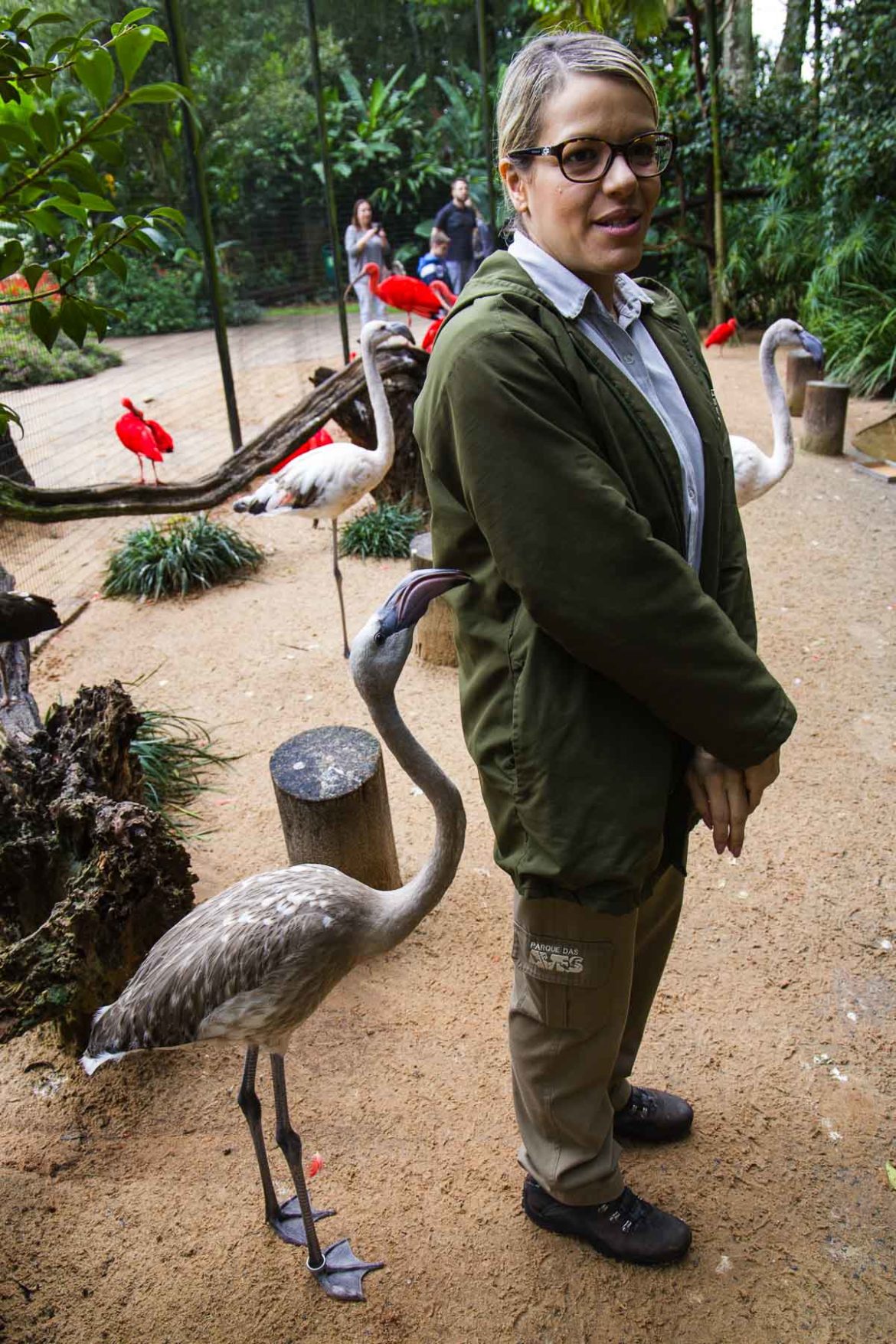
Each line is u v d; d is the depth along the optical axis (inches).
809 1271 84.0
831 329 383.2
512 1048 78.5
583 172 59.4
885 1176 92.2
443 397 60.6
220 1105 104.1
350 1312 82.8
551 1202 86.0
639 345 68.0
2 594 111.6
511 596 64.6
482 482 58.4
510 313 59.4
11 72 87.0
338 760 126.2
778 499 273.0
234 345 378.6
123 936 103.1
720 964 118.6
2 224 145.3
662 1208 89.5
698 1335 79.7
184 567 237.9
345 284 475.2
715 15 485.7
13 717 129.3
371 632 70.8
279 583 243.4
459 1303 83.1
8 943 111.1
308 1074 106.6
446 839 79.1
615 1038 74.9
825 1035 108.1
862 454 306.3
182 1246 89.1
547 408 58.2
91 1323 82.7
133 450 274.1
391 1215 90.8
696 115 472.7
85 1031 106.7
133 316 421.4
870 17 370.3
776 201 457.1
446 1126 99.7
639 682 60.2
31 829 112.5
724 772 68.3
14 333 367.9
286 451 225.9
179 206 285.6
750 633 75.9
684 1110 96.0
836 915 125.5
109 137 102.5
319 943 79.8
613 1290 83.3
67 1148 99.4
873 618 203.9
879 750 160.2
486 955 122.8
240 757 168.4
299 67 355.6
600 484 57.8
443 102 525.0
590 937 69.0
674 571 59.0
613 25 296.7
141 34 90.7
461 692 70.8
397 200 550.9
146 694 190.2
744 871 134.4
